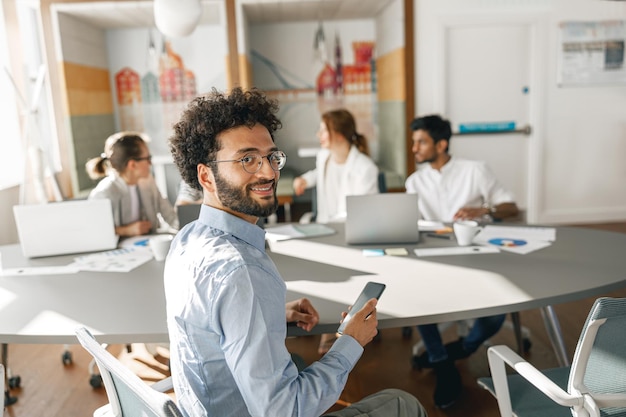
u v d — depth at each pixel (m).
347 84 6.38
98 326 1.58
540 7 5.25
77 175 4.98
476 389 2.51
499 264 2.03
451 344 2.46
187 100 6.21
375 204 2.37
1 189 4.12
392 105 5.55
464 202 3.10
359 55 6.31
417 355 2.72
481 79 5.40
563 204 5.66
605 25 5.31
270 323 1.04
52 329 1.56
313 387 1.08
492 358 1.54
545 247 2.24
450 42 5.31
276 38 6.28
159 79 6.16
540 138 5.49
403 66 5.17
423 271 1.98
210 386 1.08
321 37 5.04
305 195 6.76
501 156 5.57
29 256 2.39
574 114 5.48
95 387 2.64
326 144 3.29
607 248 2.20
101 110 5.77
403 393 1.44
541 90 5.40
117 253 2.41
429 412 2.35
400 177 5.22
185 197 3.12
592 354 1.30
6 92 4.49
